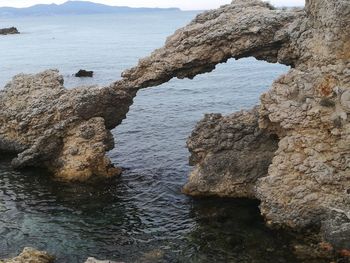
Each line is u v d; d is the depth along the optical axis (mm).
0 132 34969
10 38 160250
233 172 27172
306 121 22641
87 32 191375
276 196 22922
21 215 25750
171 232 23672
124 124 43406
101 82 68062
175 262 20875
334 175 21969
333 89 22062
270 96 23844
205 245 22266
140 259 21250
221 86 61500
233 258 21016
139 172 31641
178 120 44688
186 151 35562
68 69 81938
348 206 21547
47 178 30766
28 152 31797
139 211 26078
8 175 31297
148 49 111000
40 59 96625
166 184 29469
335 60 22375
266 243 22047
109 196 28062
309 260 20531
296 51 25359
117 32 182375
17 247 22438
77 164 30328
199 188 27438
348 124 21812
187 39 28047
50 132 31156
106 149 31359
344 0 21547
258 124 26531
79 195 28297
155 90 59406
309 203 22328
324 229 21266
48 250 22172
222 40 27359
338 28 21906
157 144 37438
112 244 22656
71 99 31391
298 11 27312
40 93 34125
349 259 20219
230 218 24719
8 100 35031
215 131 28188
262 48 27484
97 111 31234
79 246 22516
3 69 81750
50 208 26625
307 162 22453
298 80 23109
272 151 27266
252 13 27453
